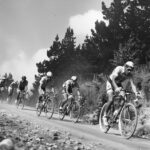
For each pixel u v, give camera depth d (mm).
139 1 25188
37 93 31219
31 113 14320
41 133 6652
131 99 13180
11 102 23281
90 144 6453
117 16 25641
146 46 23062
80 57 30969
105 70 24859
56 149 5281
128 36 25016
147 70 16141
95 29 26812
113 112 9000
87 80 24578
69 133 7609
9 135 5363
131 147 6844
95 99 15461
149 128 10102
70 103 13156
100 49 26047
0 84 24484
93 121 13461
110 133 9234
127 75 8617
